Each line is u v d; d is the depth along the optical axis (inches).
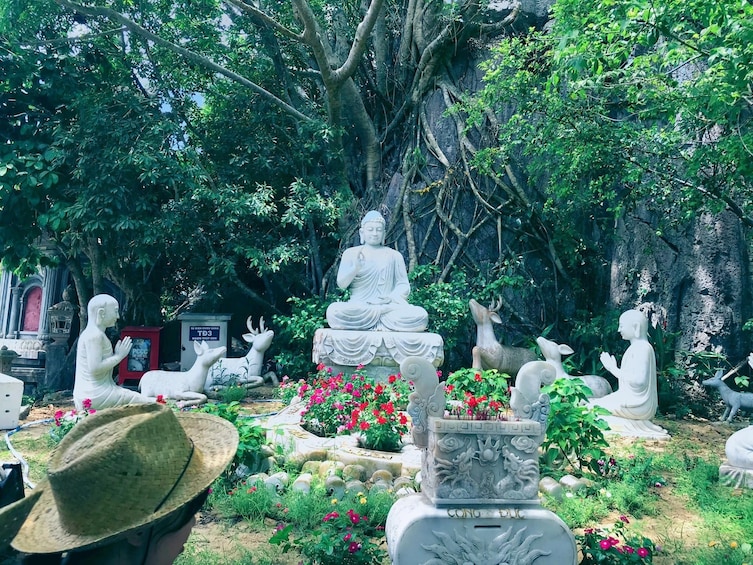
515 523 143.3
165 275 567.8
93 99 449.7
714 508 204.4
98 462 56.3
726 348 408.2
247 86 508.4
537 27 547.2
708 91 251.3
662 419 373.4
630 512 203.0
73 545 55.6
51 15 466.0
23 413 331.9
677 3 223.0
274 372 487.2
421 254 512.7
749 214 387.2
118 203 426.0
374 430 247.1
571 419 225.6
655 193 378.0
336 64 539.2
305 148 522.3
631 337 326.0
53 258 474.6
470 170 514.9
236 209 459.2
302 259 502.9
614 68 323.3
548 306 494.9
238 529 180.5
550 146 366.0
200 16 516.1
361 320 382.9
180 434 64.4
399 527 142.9
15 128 449.4
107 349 313.1
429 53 541.3
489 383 294.2
